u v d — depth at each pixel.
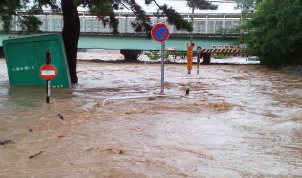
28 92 11.61
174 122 7.12
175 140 5.65
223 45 47.00
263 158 4.75
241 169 4.25
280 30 26.97
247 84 17.20
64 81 13.12
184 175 3.98
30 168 4.14
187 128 6.59
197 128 6.60
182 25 14.62
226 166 4.36
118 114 7.93
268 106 9.77
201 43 47.44
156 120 7.29
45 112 7.93
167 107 8.98
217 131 6.39
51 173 3.98
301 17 24.08
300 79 21.09
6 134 5.76
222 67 36.19
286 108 9.38
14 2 14.03
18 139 5.47
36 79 13.31
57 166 4.23
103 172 4.03
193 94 12.30
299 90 14.41
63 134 5.84
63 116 7.53
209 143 5.50
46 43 12.93
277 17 26.42
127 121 7.11
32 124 6.58
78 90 12.88
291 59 29.44
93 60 49.22
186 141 5.60
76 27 15.29
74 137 5.68
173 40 47.78
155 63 46.19
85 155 4.69
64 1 14.80
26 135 5.73
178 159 4.61
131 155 4.74
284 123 7.20
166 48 49.62
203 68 33.69
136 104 9.53
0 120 6.93
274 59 34.53
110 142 5.41
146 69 30.06
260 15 30.70
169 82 17.52
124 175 3.94
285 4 26.33
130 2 15.63
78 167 4.20
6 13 16.72
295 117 7.91
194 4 14.38
